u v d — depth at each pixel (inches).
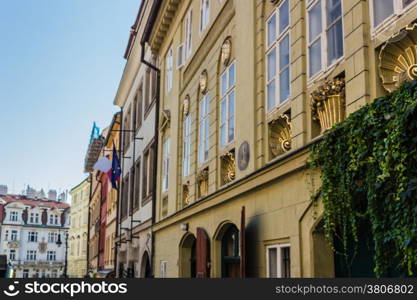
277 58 368.2
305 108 316.2
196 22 602.5
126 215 1045.8
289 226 315.0
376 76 251.8
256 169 380.2
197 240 500.1
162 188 724.7
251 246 372.2
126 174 1096.2
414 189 195.5
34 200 3636.8
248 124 401.4
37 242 3464.6
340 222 255.0
